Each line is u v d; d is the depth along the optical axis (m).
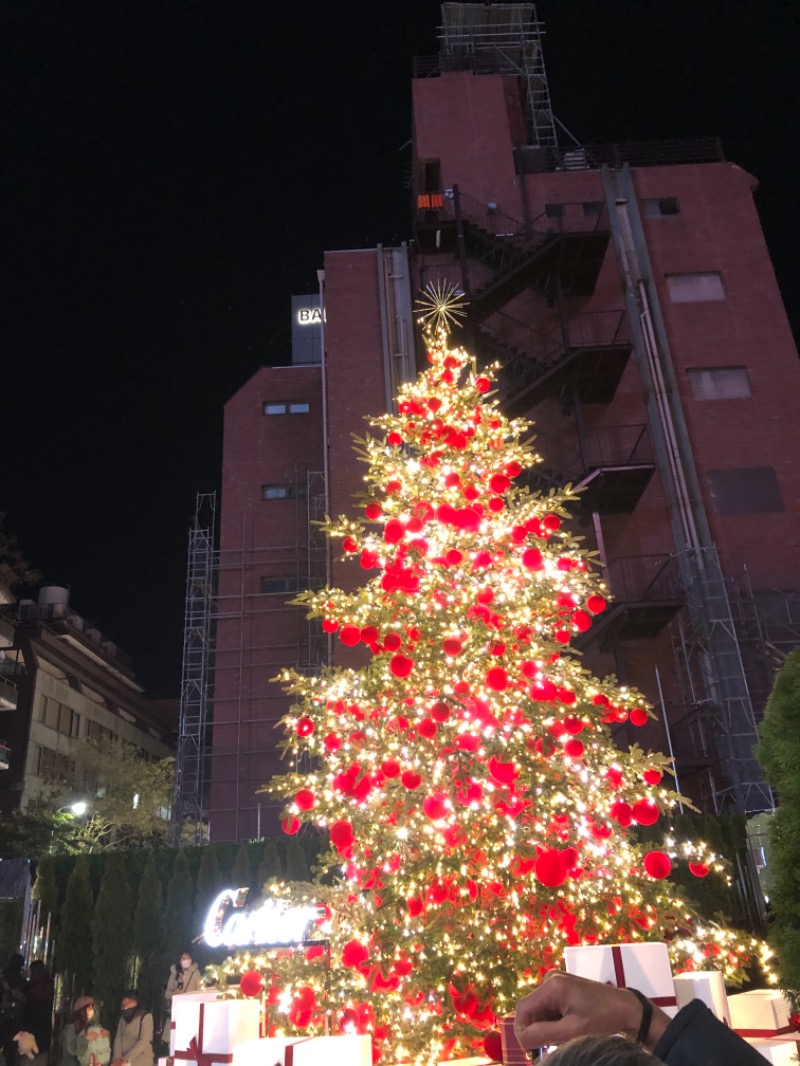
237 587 31.55
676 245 26.45
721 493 23.77
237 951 5.09
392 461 6.41
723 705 20.86
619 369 23.42
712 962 5.23
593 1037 0.95
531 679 5.51
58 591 57.28
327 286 27.03
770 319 25.64
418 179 29.30
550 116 33.09
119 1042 8.81
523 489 6.64
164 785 46.44
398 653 5.53
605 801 5.44
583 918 4.97
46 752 49.59
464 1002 4.58
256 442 33.16
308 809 5.72
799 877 2.88
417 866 5.01
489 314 24.11
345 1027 4.33
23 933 13.88
